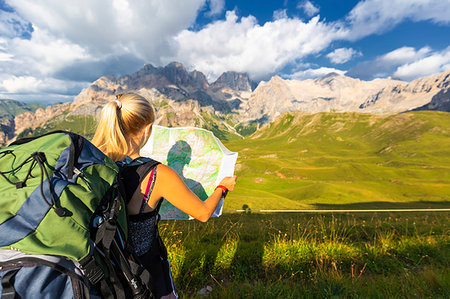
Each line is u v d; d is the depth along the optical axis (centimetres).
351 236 813
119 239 125
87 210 104
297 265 456
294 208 3544
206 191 231
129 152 152
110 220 112
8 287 92
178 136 234
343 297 343
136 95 154
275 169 13350
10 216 95
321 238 613
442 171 12175
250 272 443
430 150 17550
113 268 117
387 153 18712
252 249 519
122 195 125
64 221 95
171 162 234
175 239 518
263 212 2669
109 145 144
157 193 142
